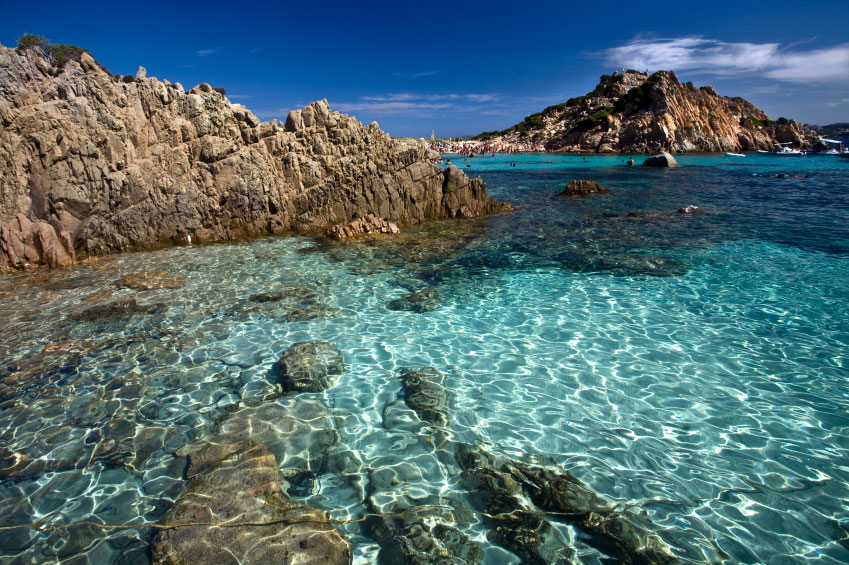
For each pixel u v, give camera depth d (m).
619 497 5.52
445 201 25.25
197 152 20.09
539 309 11.66
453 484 5.80
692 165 56.22
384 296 12.77
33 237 16.03
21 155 16.33
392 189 23.20
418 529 5.11
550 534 5.00
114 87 18.73
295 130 22.98
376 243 19.12
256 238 20.56
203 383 8.34
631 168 54.12
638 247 17.27
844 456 6.16
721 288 12.63
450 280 14.09
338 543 4.81
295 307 11.98
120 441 6.71
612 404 7.51
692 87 89.69
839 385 7.86
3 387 8.19
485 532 5.05
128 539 5.01
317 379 8.23
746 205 26.27
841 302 11.33
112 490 5.75
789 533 4.96
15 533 5.10
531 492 5.63
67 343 9.92
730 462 6.10
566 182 41.69
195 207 19.48
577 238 19.17
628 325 10.55
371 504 5.48
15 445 6.65
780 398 7.54
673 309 11.37
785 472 5.89
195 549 4.71
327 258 16.80
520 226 22.30
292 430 6.95
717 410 7.27
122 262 16.53
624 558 4.67
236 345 9.87
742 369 8.48
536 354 9.30
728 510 5.29
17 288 13.54
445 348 9.66
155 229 18.83
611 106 103.94
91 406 7.62
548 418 7.18
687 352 9.20
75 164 16.88
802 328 10.03
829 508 5.29
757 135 93.38
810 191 31.58
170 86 20.70
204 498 5.39
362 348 9.72
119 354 9.44
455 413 7.35
